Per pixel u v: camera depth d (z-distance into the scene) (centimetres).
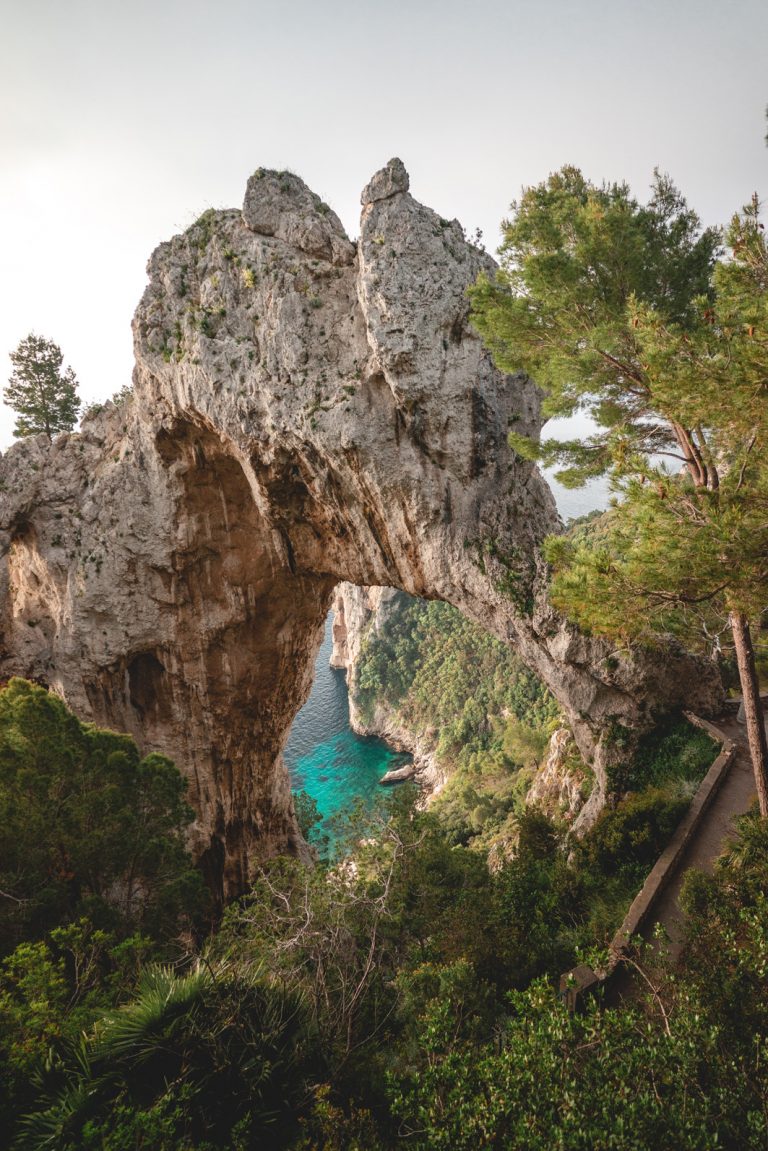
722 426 1005
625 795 2061
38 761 1647
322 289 2298
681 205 1440
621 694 2162
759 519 966
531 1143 549
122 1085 754
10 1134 748
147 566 2994
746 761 2014
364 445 2105
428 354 2025
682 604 1151
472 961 1439
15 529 3059
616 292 1354
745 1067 643
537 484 2291
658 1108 563
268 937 1279
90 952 1312
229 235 2497
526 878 1805
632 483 1011
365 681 9712
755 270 949
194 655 3209
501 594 2084
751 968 753
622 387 1408
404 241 2041
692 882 1236
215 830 3516
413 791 2680
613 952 1280
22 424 4022
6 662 3117
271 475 2466
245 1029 850
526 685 7738
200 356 2378
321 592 3341
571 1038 668
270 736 3728
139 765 1923
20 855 1456
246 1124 739
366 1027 1170
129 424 3055
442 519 2158
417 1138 771
